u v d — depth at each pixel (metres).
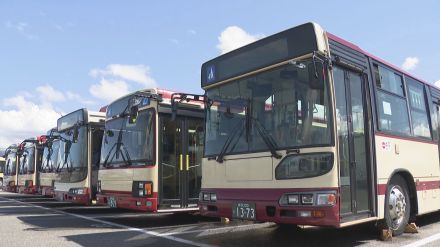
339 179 6.44
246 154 7.38
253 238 8.64
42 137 20.80
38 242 8.42
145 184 10.62
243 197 7.29
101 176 12.43
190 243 8.15
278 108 7.16
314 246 7.73
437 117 10.95
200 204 8.15
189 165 11.33
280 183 6.82
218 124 8.12
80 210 15.59
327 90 6.71
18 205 18.19
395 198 8.40
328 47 6.99
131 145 11.40
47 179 17.62
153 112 10.88
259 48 7.61
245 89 7.76
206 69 8.62
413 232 9.05
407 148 9.01
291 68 7.10
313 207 6.38
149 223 11.42
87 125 14.51
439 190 10.28
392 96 8.86
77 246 7.96
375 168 7.70
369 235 8.73
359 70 7.75
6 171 25.75
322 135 6.57
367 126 7.72
